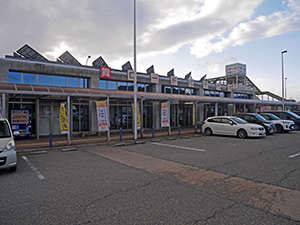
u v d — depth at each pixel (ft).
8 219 11.58
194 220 11.34
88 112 51.29
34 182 17.90
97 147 35.96
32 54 45.34
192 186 16.66
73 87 46.68
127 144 38.93
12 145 20.94
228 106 89.66
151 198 14.32
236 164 23.36
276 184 16.96
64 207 13.04
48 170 21.67
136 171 21.12
